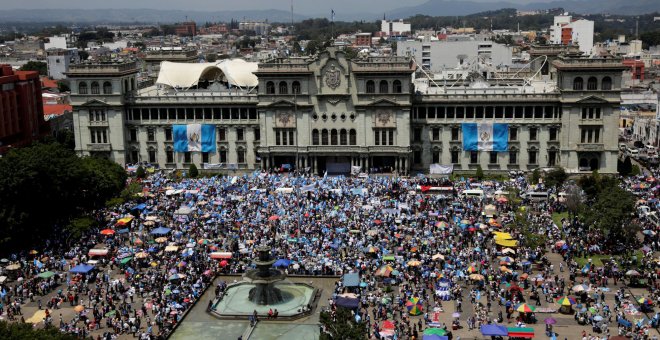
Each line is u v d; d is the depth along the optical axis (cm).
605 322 9694
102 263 12106
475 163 19038
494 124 18662
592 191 15300
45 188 13225
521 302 10306
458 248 12362
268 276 10612
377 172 18962
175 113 19538
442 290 10619
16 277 11556
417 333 9450
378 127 18662
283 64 18625
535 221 13838
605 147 18250
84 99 19450
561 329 9625
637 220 13312
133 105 19525
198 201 15275
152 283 11112
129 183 17400
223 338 9631
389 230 13175
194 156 19688
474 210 14638
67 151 15512
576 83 18050
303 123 18900
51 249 12731
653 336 9244
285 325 10000
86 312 10250
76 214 14288
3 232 12362
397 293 10762
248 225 13562
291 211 14362
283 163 19250
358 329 7819
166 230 13062
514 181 17350
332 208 14550
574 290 10369
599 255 12350
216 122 19438
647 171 18988
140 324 9919
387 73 18275
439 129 18962
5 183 12588
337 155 18925
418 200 15225
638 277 11031
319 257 11925
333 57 18438
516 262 11819
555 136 18600
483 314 9906
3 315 10200
